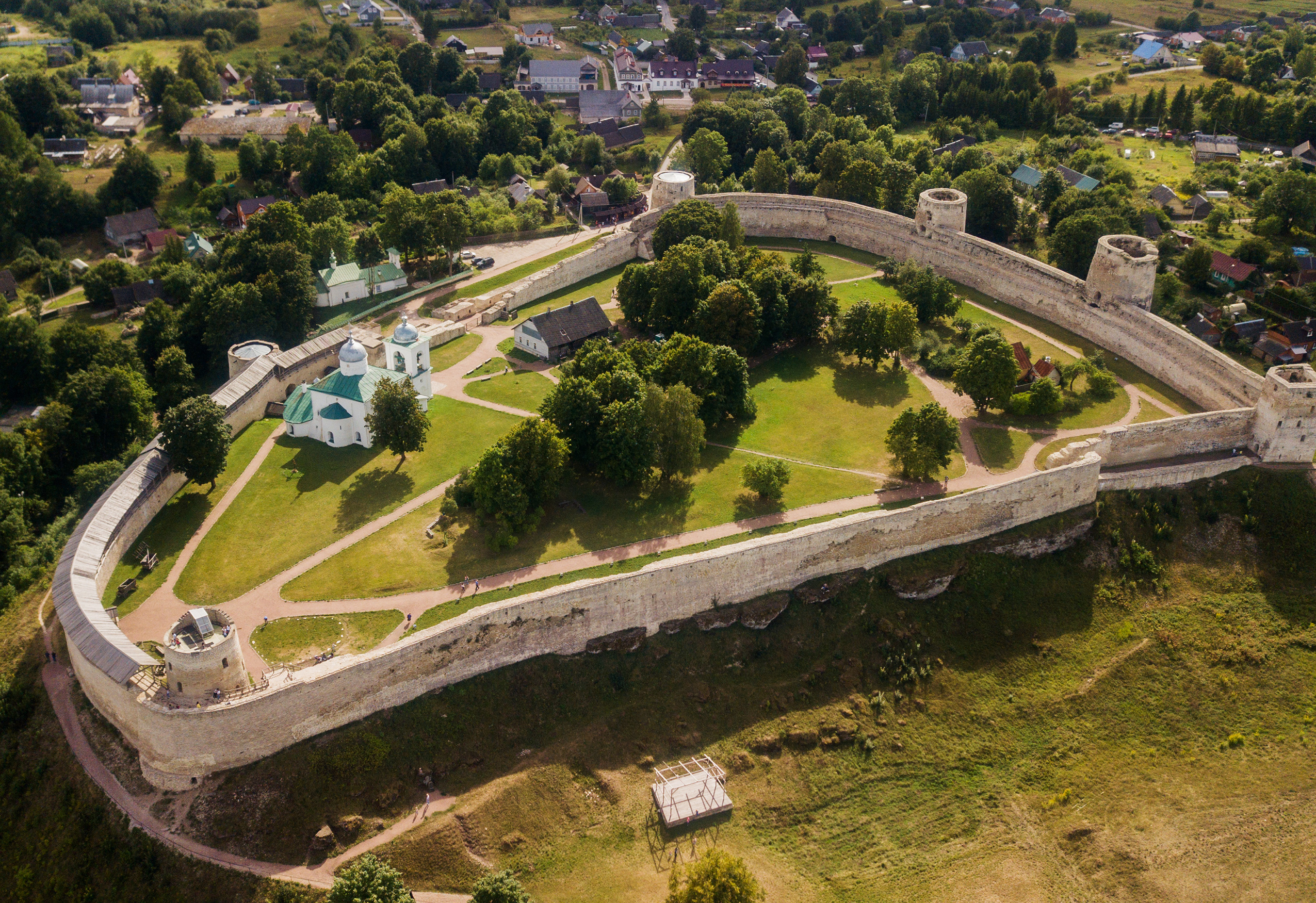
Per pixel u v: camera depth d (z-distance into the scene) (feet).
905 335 538.06
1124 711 396.16
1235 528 450.30
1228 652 413.18
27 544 456.45
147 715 323.37
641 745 369.91
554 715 374.02
